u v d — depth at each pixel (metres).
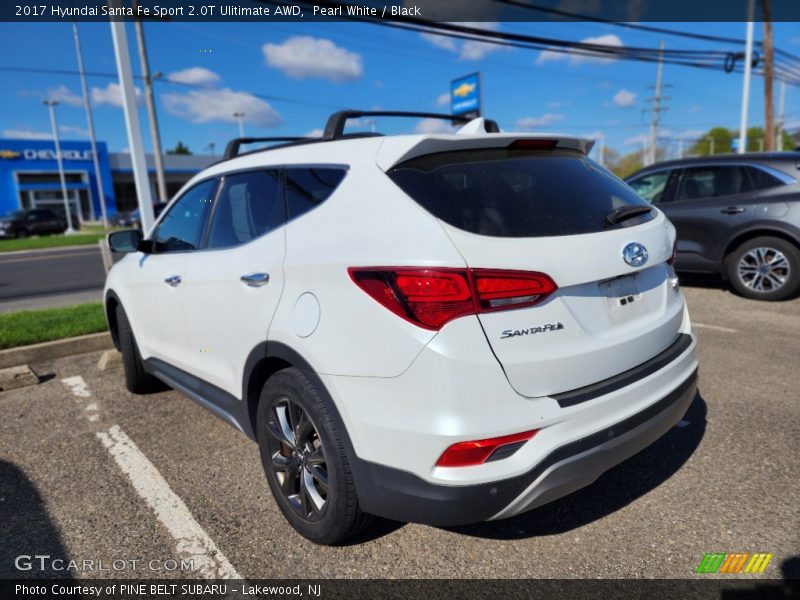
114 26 6.57
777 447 3.32
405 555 2.52
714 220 7.14
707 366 4.73
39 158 46.78
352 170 2.43
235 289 2.80
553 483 2.11
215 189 3.36
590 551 2.50
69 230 39.00
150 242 3.89
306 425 2.46
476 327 1.99
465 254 2.01
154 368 3.97
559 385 2.14
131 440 3.74
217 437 3.75
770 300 6.95
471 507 2.03
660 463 3.21
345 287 2.20
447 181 2.21
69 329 5.95
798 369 4.57
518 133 2.47
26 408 4.35
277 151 3.00
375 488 2.18
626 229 2.42
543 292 2.09
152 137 23.91
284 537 2.67
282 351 2.48
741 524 2.64
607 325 2.33
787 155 6.84
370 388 2.12
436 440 2.00
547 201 2.32
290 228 2.60
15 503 3.03
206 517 2.85
